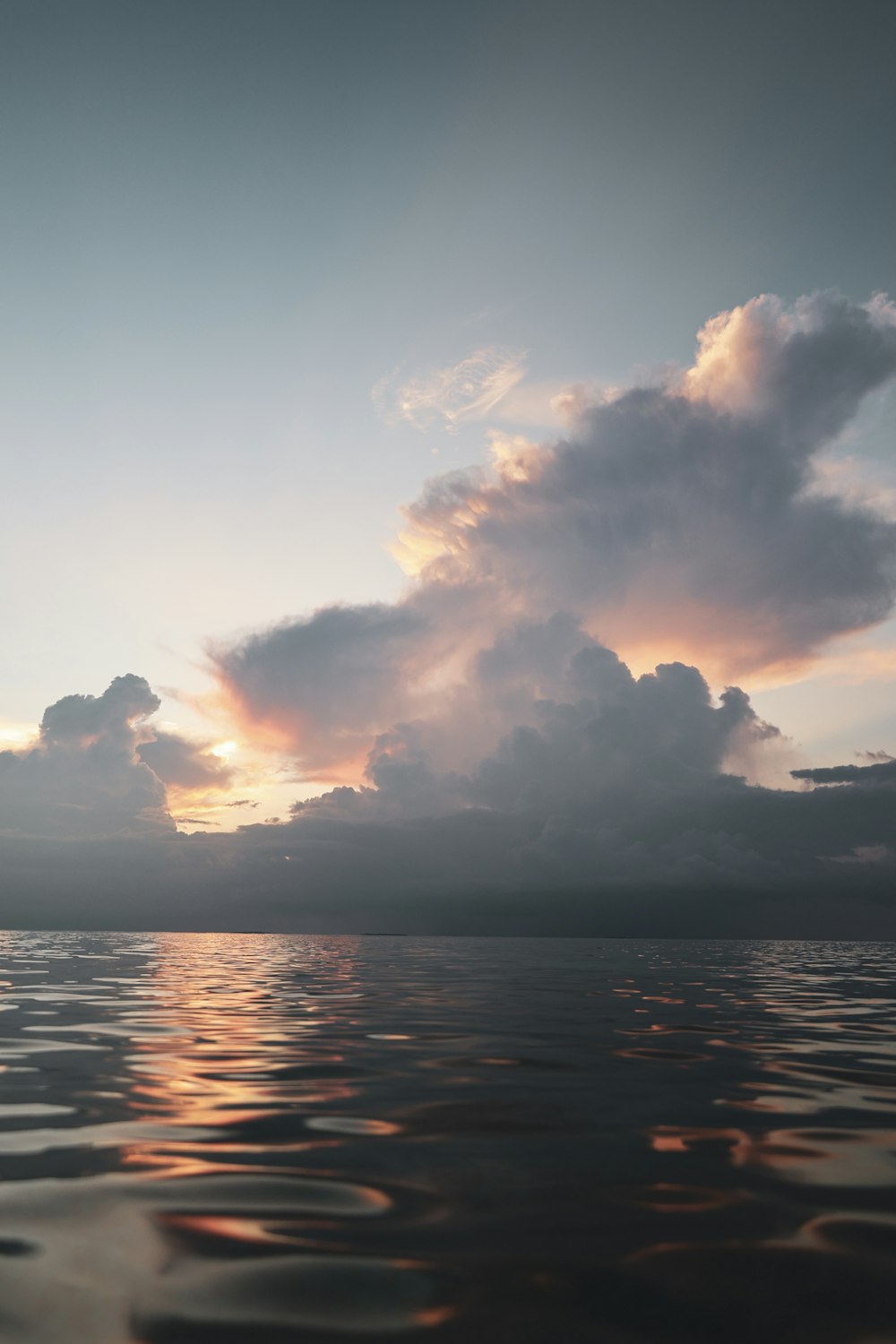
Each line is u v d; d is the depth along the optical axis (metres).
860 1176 4.86
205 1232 3.94
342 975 23.80
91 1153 5.29
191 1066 8.50
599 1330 2.99
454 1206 4.31
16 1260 3.61
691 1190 4.58
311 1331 2.98
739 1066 8.70
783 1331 2.98
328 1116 6.34
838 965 34.09
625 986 20.55
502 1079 7.88
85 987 18.47
